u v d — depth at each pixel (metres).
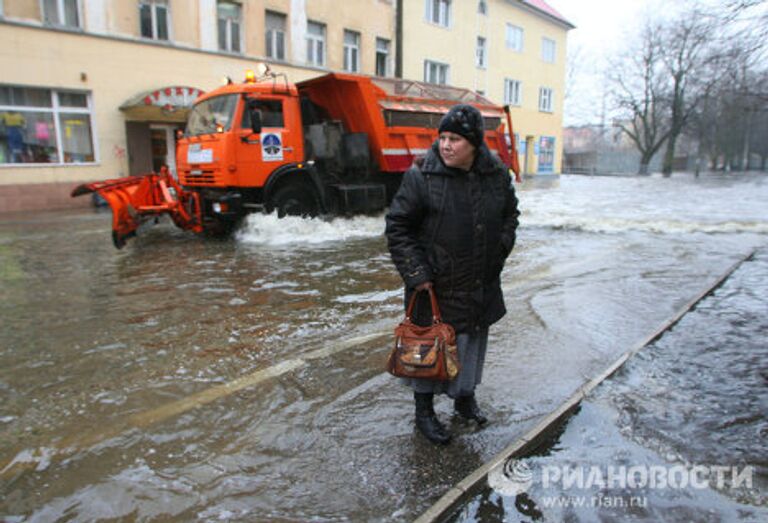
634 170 53.94
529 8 32.16
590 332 4.60
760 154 64.50
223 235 9.80
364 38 22.70
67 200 15.23
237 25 18.52
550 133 36.66
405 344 2.75
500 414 3.23
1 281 6.52
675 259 7.72
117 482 2.59
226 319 5.04
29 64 14.27
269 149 9.45
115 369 3.91
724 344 4.26
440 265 2.71
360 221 11.00
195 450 2.86
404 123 11.73
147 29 16.44
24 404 3.38
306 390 3.56
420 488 2.54
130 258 7.88
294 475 2.64
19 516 2.35
